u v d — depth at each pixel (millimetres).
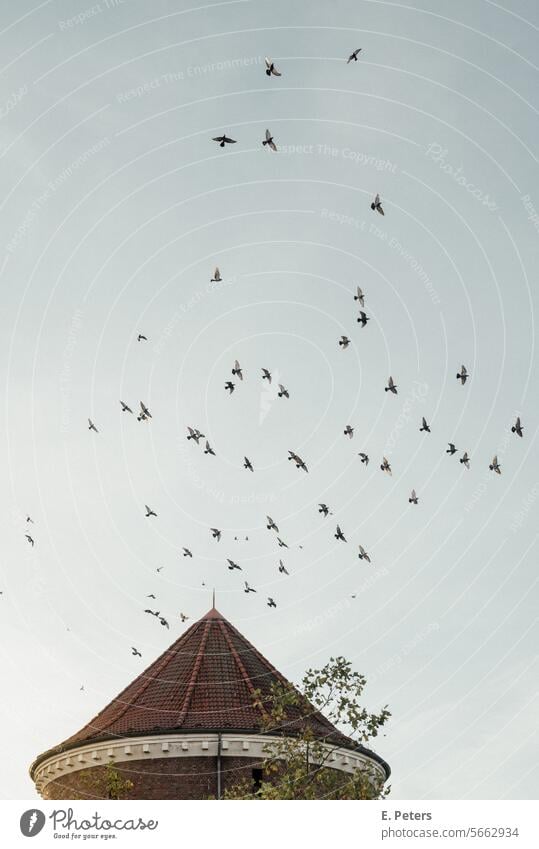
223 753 44438
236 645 50719
